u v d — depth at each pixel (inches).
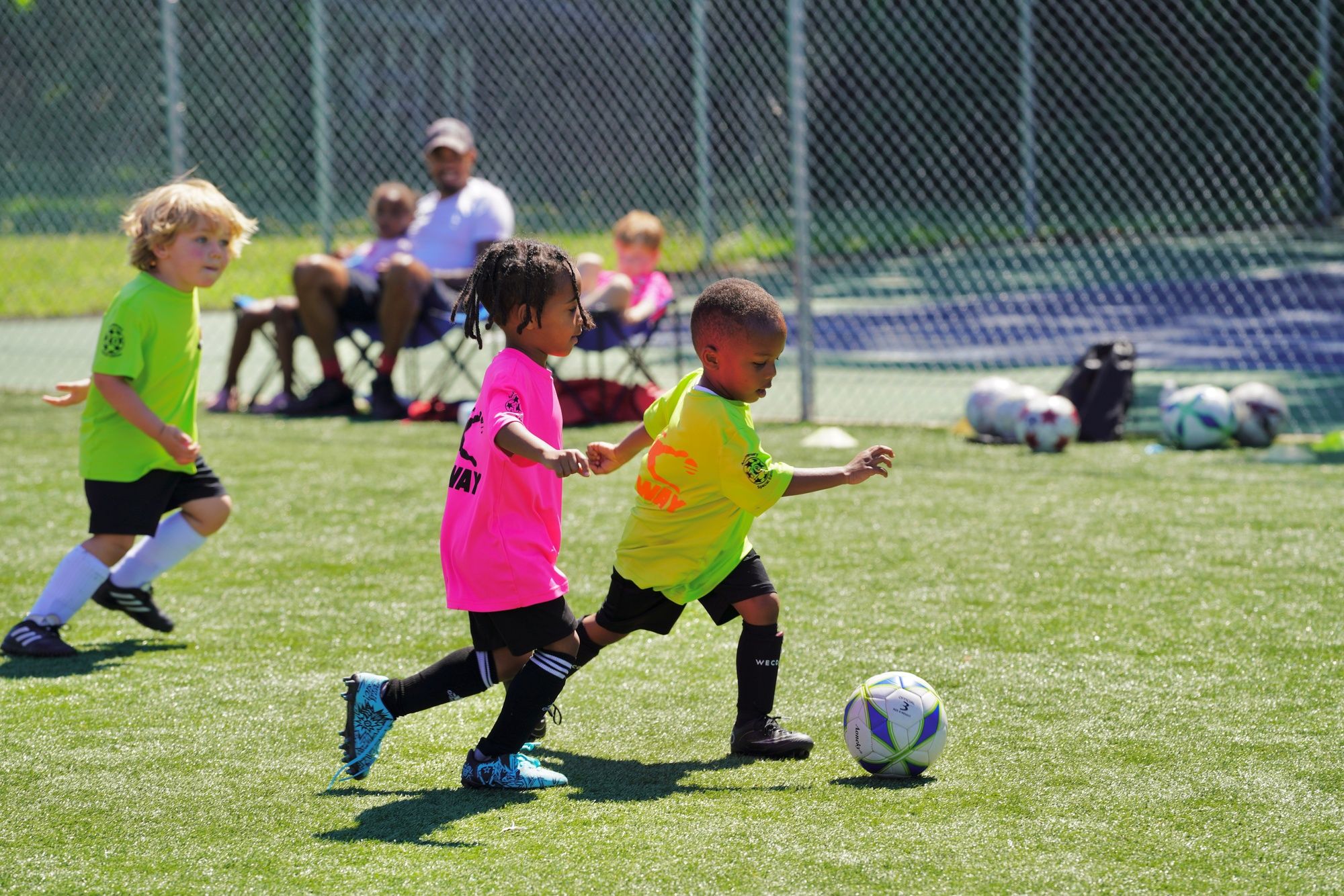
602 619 505.7
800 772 472.1
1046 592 687.7
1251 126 2393.0
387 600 699.4
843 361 1569.9
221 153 2277.3
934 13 2498.8
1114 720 513.7
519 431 437.4
